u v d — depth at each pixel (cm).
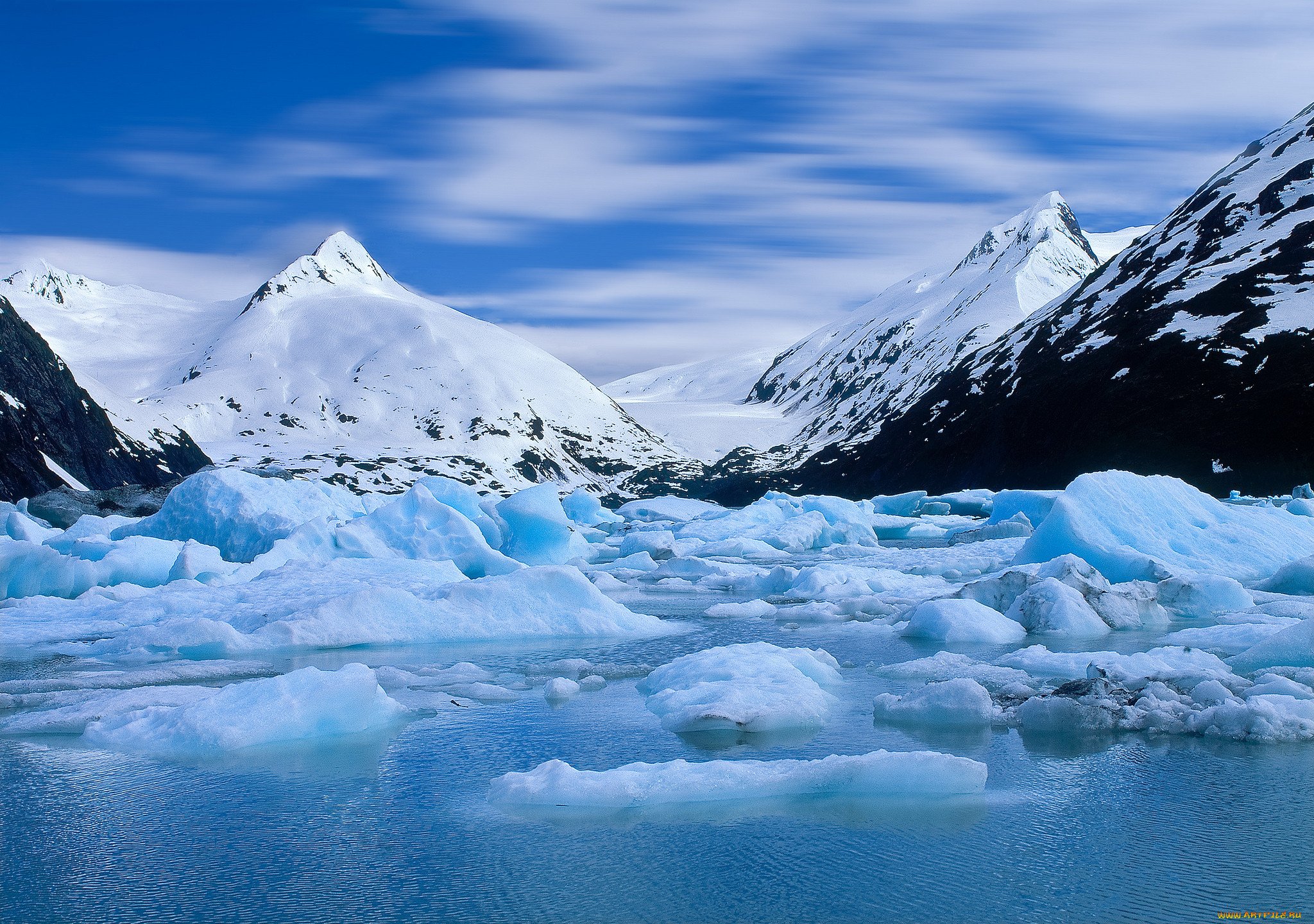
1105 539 2447
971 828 857
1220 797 926
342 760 1080
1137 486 2709
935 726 1195
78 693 1385
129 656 1756
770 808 912
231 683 1363
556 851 817
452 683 1480
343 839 850
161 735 1145
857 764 952
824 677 1442
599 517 7550
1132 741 1118
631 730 1191
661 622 2117
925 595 2534
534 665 1611
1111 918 689
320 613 1881
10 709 1325
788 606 2400
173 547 2766
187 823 891
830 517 5969
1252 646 1523
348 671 1234
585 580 2070
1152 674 1368
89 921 701
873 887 742
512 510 3772
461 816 902
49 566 2502
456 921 696
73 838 858
